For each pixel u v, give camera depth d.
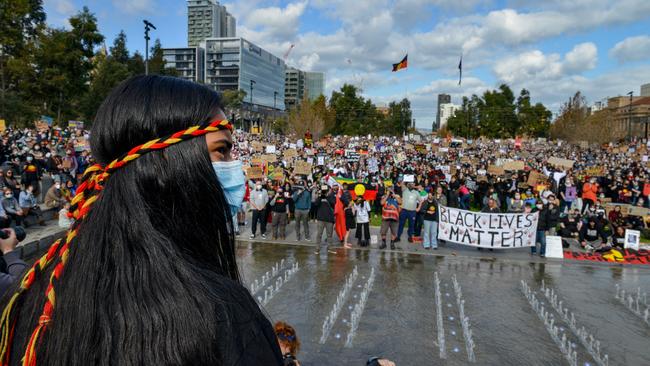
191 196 0.68
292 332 3.59
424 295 9.29
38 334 0.66
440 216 13.92
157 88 0.71
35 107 41.59
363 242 13.98
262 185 14.71
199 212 0.69
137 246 0.63
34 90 41.62
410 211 14.65
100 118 0.70
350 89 92.69
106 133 0.69
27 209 12.65
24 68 39.81
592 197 18.61
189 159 0.68
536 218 13.26
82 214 0.70
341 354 6.39
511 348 6.76
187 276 0.63
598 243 14.36
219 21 187.88
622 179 24.58
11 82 42.09
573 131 74.62
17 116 37.72
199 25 185.00
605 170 31.66
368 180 19.97
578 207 18.83
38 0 46.78
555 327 7.63
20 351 0.70
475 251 13.71
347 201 13.90
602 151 59.38
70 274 0.65
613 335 7.44
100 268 0.63
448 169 26.17
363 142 57.34
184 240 0.68
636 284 10.65
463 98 101.44
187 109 0.69
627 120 109.38
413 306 8.55
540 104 98.50
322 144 49.84
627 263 12.67
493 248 13.77
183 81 0.76
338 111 92.00
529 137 96.38
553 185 20.73
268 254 12.77
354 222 13.97
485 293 9.58
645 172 30.06
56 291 0.67
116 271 0.62
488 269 11.71
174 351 0.58
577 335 7.36
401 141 66.25
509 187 20.41
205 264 0.70
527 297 9.38
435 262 12.29
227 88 127.56
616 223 15.75
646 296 9.68
